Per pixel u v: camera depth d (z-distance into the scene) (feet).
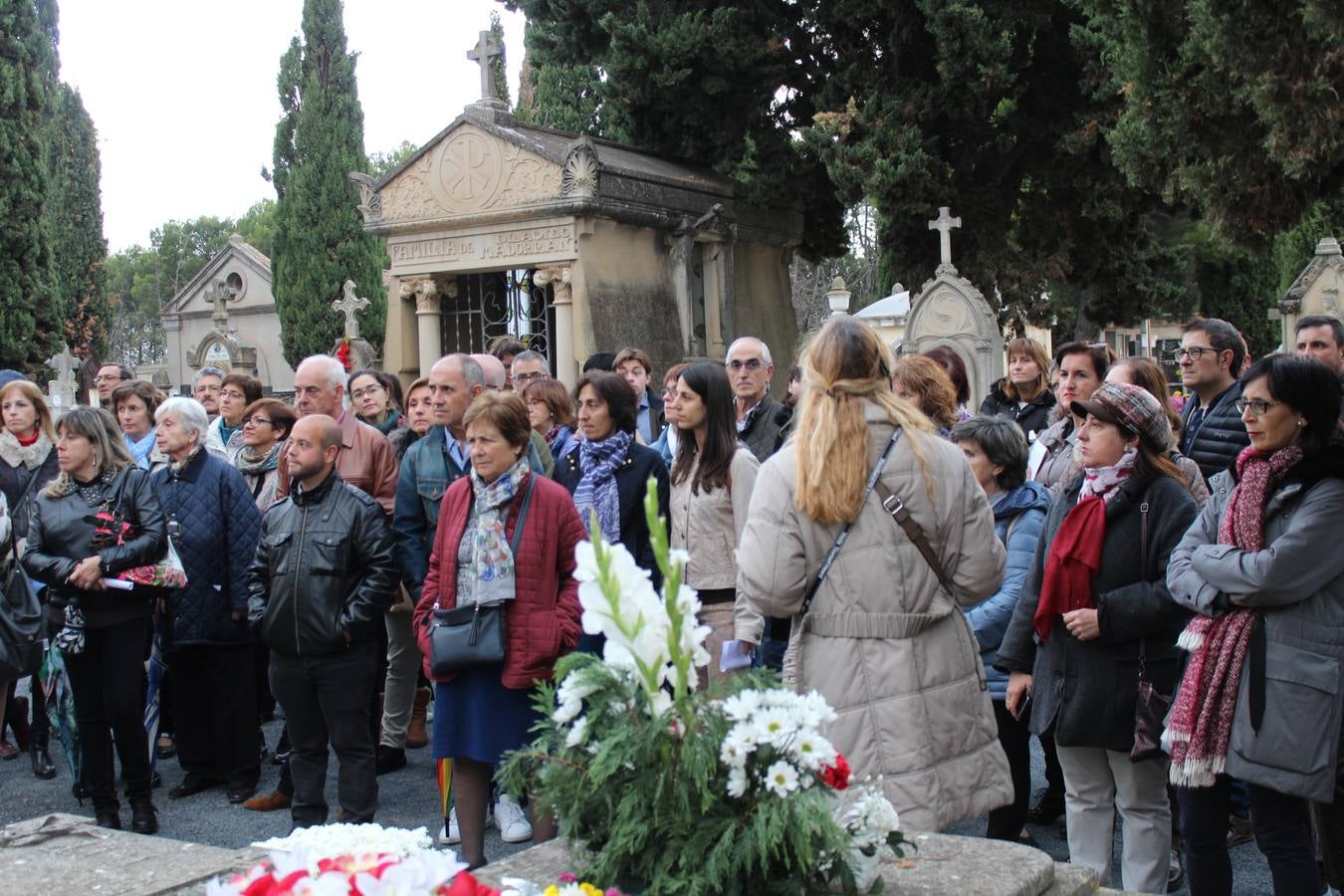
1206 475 20.92
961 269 67.72
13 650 21.72
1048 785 20.45
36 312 74.18
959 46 58.23
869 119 61.00
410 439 26.05
